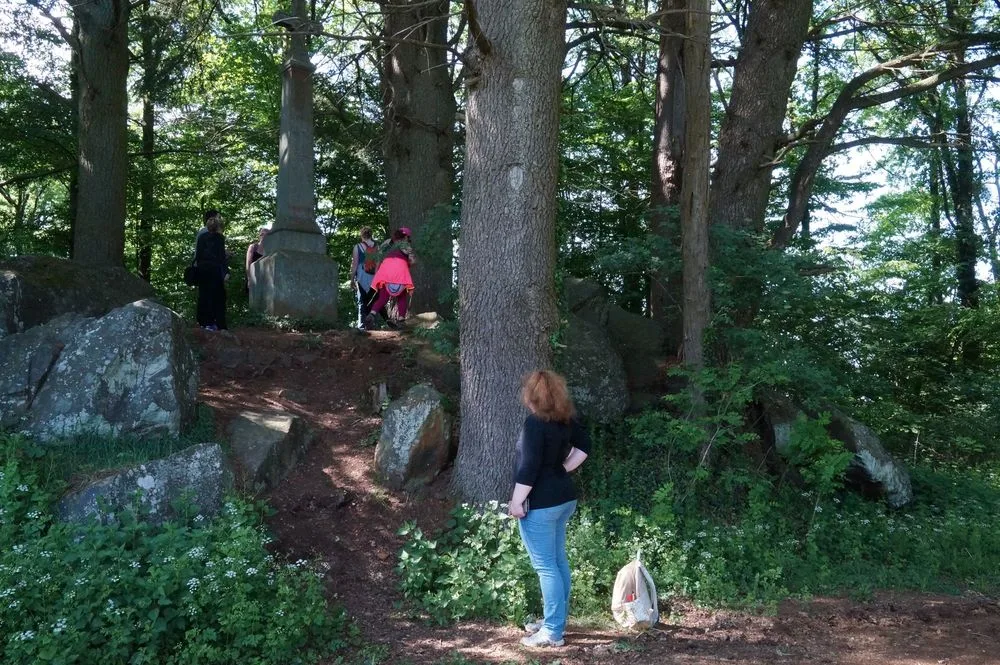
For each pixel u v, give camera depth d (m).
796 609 6.10
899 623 5.86
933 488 9.73
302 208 12.06
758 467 8.80
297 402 8.35
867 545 7.72
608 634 5.47
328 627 5.27
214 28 13.90
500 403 7.02
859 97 11.12
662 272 9.88
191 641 4.73
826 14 14.29
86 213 13.21
